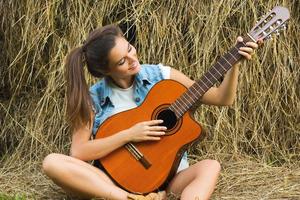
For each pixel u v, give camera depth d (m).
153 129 2.24
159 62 2.93
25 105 3.12
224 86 2.29
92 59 2.26
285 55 2.90
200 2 2.91
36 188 2.64
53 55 2.99
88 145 2.26
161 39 2.92
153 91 2.31
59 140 3.00
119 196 2.18
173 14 2.93
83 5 2.96
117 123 2.30
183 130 2.27
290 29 2.91
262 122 2.93
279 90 2.92
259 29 2.21
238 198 2.41
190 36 2.92
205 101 2.33
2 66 3.15
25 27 2.97
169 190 2.29
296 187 2.51
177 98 2.29
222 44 2.91
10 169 2.91
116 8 2.97
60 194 2.55
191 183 2.20
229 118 2.93
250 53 2.22
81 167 2.21
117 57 2.24
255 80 2.91
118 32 2.27
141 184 2.25
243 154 2.90
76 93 2.27
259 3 2.90
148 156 2.26
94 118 2.34
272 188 2.51
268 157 2.90
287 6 2.89
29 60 3.05
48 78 3.01
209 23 2.88
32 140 3.00
